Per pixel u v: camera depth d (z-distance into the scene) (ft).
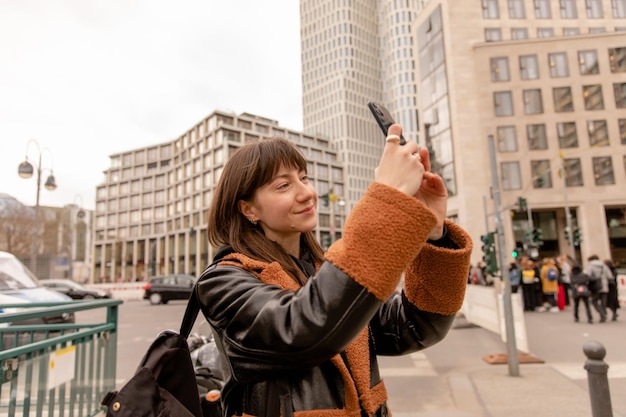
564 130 108.58
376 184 2.72
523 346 24.98
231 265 3.35
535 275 48.06
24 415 8.90
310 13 397.60
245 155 3.75
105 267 295.69
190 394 3.60
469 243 3.41
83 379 11.35
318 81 378.53
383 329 4.01
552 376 20.42
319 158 281.54
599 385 9.66
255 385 3.14
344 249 2.59
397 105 343.46
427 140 126.31
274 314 2.66
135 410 3.23
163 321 50.03
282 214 3.58
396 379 21.36
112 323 13.23
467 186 106.93
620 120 108.06
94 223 311.06
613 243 110.73
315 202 3.76
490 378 20.47
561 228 113.09
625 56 110.63
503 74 111.96
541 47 112.27
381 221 2.57
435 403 17.33
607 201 104.63
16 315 9.05
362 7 385.50
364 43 379.55
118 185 303.89
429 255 3.39
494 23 120.67
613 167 106.01
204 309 3.26
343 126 346.13
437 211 3.39
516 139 108.88
